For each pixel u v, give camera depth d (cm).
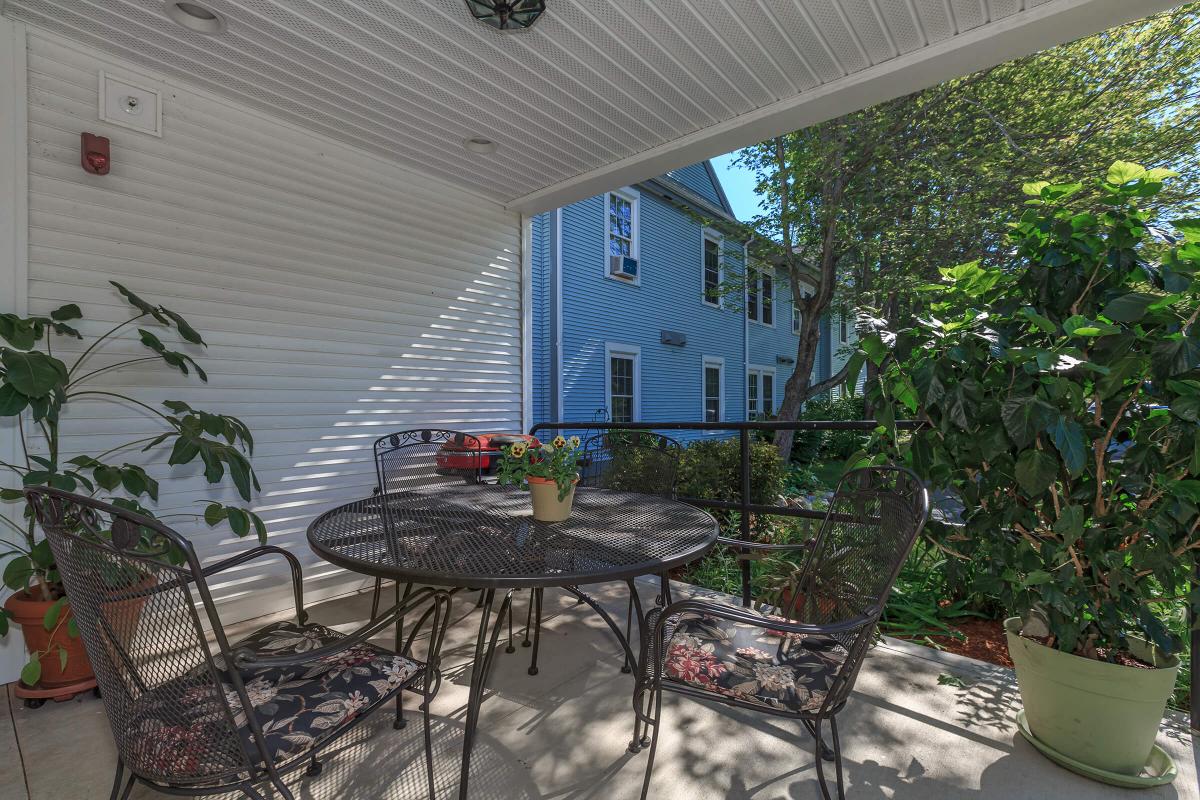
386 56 231
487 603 142
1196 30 531
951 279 181
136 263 235
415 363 344
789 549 183
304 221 290
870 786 149
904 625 257
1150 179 142
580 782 151
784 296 1302
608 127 291
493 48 227
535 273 723
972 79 554
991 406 155
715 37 220
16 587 174
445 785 149
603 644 238
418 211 344
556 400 712
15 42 205
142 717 102
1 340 200
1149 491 149
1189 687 192
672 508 206
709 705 190
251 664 102
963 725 176
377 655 135
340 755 161
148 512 202
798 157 647
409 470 288
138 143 235
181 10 203
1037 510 168
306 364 292
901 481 147
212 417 216
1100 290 155
